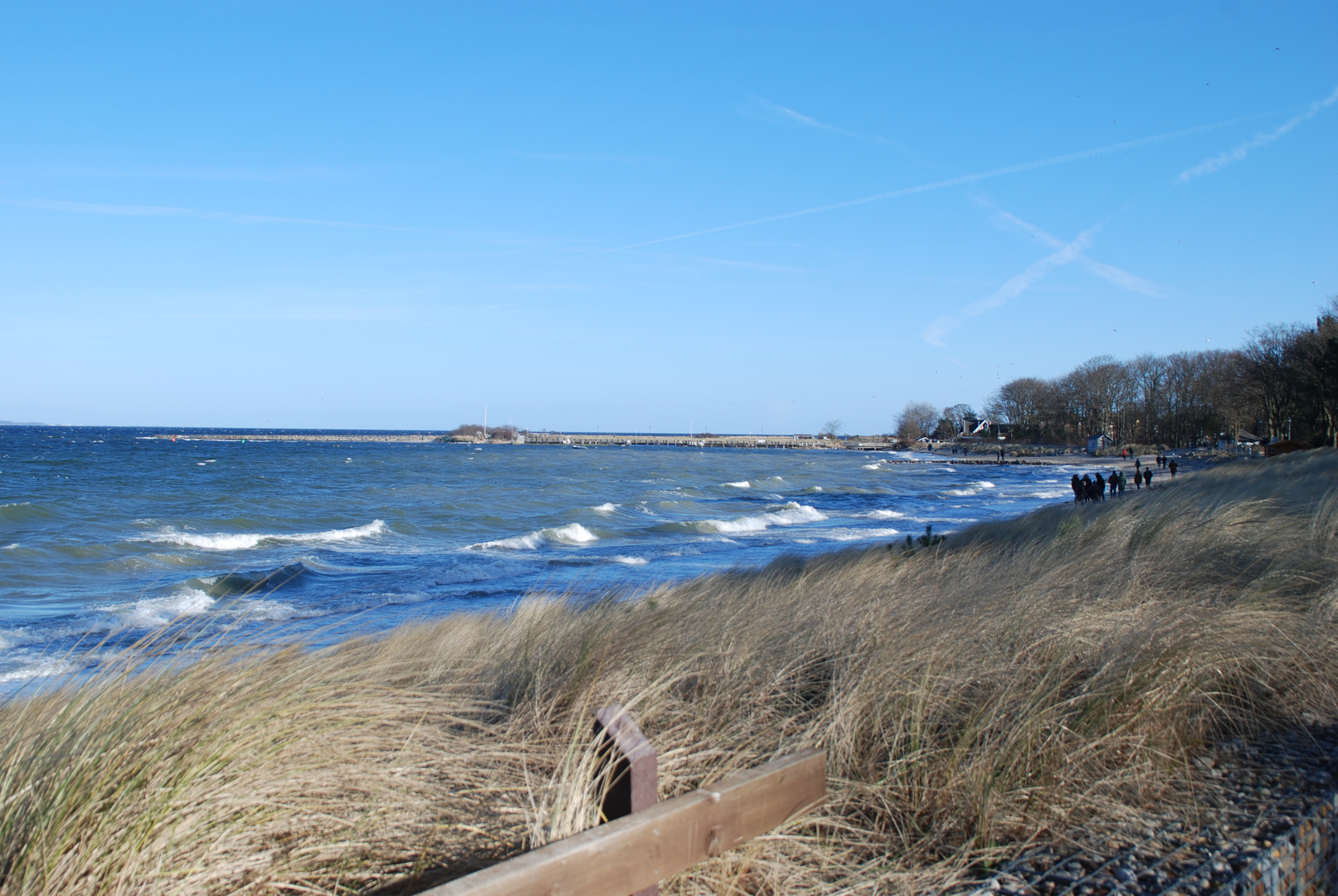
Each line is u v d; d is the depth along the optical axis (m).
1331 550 7.61
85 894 2.21
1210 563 7.15
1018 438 180.75
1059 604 5.51
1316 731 4.38
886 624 5.16
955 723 3.94
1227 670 4.65
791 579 8.87
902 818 3.35
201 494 42.44
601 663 4.55
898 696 4.02
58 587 17.48
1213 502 10.94
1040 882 2.90
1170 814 3.44
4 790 2.35
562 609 7.04
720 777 3.44
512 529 31.00
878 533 29.30
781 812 2.45
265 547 24.97
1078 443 157.88
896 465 117.00
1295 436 76.19
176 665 3.55
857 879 2.89
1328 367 62.97
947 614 5.38
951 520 35.09
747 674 4.45
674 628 5.57
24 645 11.41
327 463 82.69
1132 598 5.81
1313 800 3.53
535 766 3.65
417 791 3.19
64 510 32.16
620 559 21.95
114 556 21.52
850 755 3.66
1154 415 141.88
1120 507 11.08
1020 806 3.35
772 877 2.79
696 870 2.77
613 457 122.25
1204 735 4.29
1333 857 3.20
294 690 3.36
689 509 41.38
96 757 2.55
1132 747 3.87
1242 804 3.52
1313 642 5.05
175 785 2.57
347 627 7.92
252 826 2.64
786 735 3.91
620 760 2.38
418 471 72.50
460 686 4.70
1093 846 3.16
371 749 3.33
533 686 4.51
